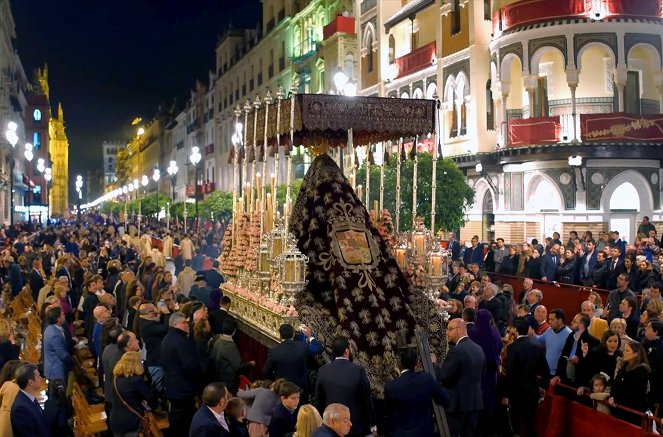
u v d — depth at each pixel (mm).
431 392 7523
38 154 94312
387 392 7551
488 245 21219
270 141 12195
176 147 95875
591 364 9109
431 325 10641
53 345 10031
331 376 7711
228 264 13680
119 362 8414
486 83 27875
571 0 24297
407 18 34000
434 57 30984
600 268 15352
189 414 9273
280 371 8672
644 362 8172
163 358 9359
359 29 38219
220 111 69000
